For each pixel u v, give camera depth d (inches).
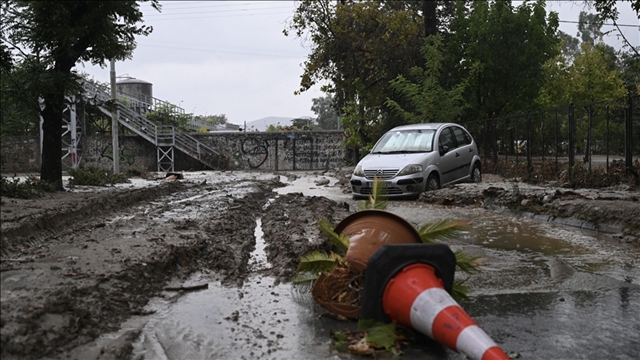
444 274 169.6
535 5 975.6
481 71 979.3
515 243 333.4
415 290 159.3
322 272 200.7
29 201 402.9
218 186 756.6
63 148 1577.3
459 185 593.6
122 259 236.2
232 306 207.3
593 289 234.2
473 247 319.0
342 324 189.3
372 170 601.0
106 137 1616.6
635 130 577.3
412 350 165.8
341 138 1718.8
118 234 305.6
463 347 144.1
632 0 493.0
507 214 468.4
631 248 319.3
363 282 191.9
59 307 170.6
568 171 657.6
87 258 236.1
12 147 1508.4
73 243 272.5
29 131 1606.8
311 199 520.4
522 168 789.9
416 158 597.9
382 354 162.4
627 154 582.2
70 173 729.0
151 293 217.3
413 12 1283.2
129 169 1120.8
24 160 1514.5
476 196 532.4
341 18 1210.6
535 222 421.7
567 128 690.2
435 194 562.6
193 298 216.7
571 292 230.4
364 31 1230.9
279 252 281.1
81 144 1595.7
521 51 975.0
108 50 534.0
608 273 261.7
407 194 585.9
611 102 610.2
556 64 1432.1
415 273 164.2
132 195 515.2
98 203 427.8
